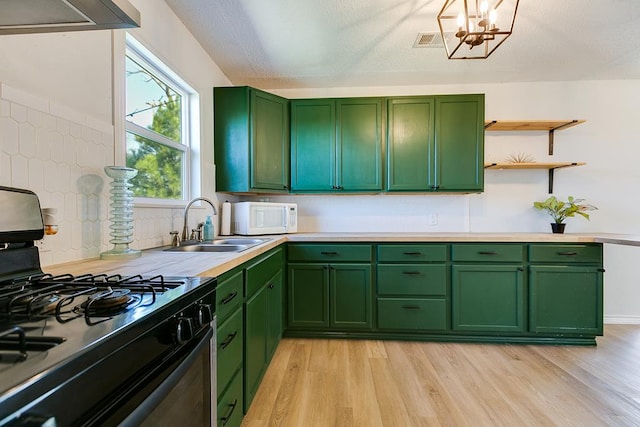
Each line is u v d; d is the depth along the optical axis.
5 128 0.94
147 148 1.81
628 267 2.83
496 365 2.05
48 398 0.40
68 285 0.80
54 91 1.10
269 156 2.67
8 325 0.56
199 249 1.90
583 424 1.49
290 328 2.51
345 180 2.77
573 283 2.34
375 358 2.15
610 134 2.88
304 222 3.12
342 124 2.77
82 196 1.23
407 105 2.71
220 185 2.57
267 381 1.86
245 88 2.54
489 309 2.39
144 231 1.67
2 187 0.85
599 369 2.00
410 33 2.12
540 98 2.92
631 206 2.86
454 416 1.54
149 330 0.62
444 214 3.03
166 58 1.82
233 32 2.11
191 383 0.83
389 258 2.45
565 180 2.92
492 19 1.50
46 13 0.80
